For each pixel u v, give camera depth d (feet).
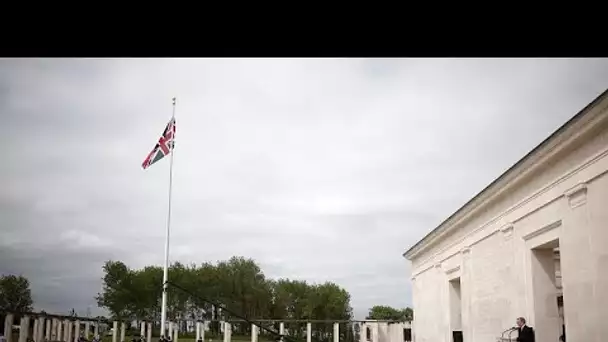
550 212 84.69
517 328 91.86
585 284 74.08
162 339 126.62
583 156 74.23
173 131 146.41
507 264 101.91
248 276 322.96
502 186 100.32
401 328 235.40
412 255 187.83
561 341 85.71
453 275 139.33
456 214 127.95
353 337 305.73
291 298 337.11
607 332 68.33
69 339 169.58
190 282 304.09
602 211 70.23
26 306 213.66
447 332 144.15
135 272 302.04
